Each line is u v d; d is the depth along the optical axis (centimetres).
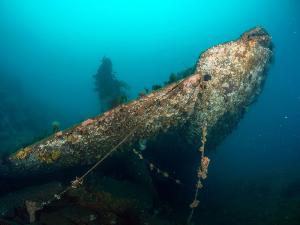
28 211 489
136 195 554
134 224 505
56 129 621
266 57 641
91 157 584
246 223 592
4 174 561
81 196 514
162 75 3375
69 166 586
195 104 609
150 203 554
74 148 554
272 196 727
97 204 510
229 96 640
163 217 568
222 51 586
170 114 590
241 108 699
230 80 617
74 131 534
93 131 544
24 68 3709
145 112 561
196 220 602
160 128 604
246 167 1033
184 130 641
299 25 3894
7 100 1639
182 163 728
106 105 1173
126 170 628
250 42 598
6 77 2334
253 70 635
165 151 658
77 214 488
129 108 545
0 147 1123
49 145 536
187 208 665
